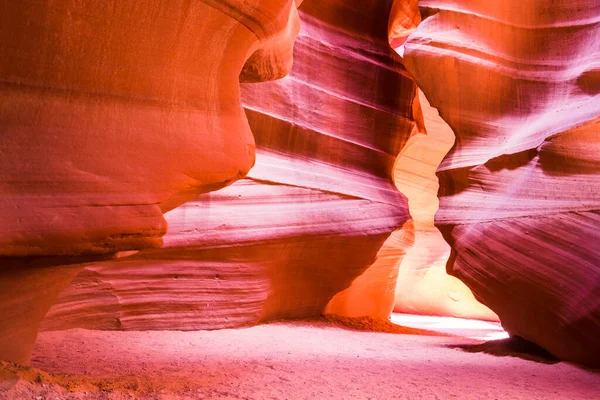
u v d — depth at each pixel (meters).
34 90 3.74
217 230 9.28
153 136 4.32
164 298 8.66
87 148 3.91
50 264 3.81
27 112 3.69
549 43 9.73
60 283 4.33
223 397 4.43
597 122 8.03
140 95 4.31
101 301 7.98
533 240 8.33
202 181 4.65
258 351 7.19
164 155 4.35
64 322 7.52
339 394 4.91
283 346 7.86
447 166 10.17
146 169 4.21
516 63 9.88
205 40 4.75
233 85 5.24
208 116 4.86
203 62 4.82
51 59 3.79
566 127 8.34
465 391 5.43
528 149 8.93
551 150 8.48
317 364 6.45
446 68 10.14
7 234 3.43
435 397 5.08
